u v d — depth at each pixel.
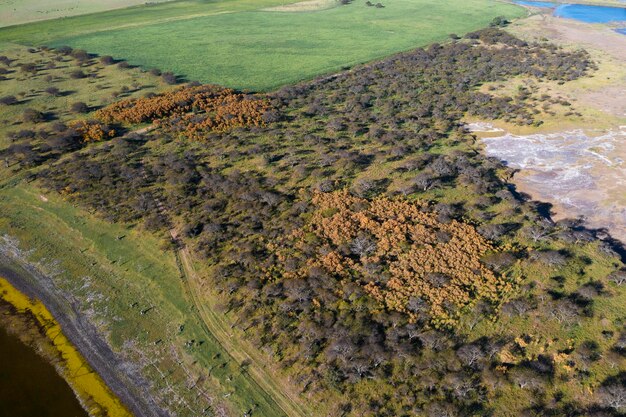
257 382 40.78
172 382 41.53
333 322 44.69
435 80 109.19
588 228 60.62
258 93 100.62
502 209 61.25
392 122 85.81
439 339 42.66
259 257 52.88
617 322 44.59
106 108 89.25
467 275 49.22
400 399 38.28
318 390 39.31
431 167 69.44
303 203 61.25
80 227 59.91
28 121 85.00
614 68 114.31
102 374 42.81
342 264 51.00
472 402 37.94
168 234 57.72
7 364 43.94
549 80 107.50
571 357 41.31
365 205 60.75
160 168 70.06
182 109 89.88
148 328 46.59
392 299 46.69
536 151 78.56
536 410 37.25
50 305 50.00
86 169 69.69
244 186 65.81
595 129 85.00
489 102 96.19
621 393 37.19
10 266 55.25
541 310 45.59
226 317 46.50
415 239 54.44
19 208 64.00
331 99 97.06
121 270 53.59
